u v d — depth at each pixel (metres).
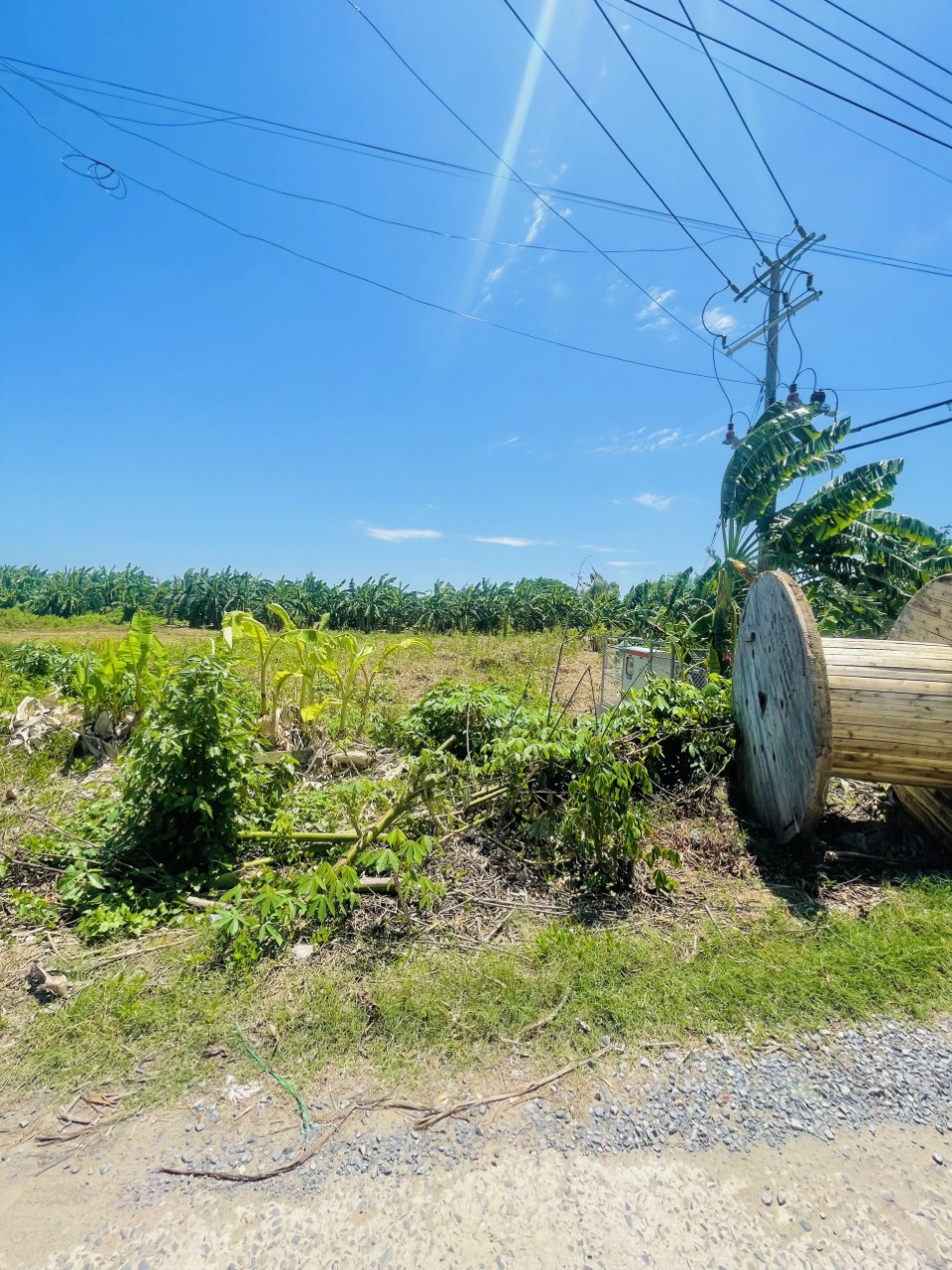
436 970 2.70
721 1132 1.99
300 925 2.96
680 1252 1.62
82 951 2.80
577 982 2.64
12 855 3.43
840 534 10.07
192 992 2.50
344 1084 2.13
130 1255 1.59
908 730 3.60
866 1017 2.52
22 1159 1.85
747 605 4.71
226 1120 1.99
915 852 4.06
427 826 3.86
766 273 10.98
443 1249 1.62
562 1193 1.78
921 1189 1.82
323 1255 1.60
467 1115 2.03
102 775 5.30
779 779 4.02
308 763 5.39
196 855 3.61
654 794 4.62
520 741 3.97
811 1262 1.61
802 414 10.27
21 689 7.75
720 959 2.84
